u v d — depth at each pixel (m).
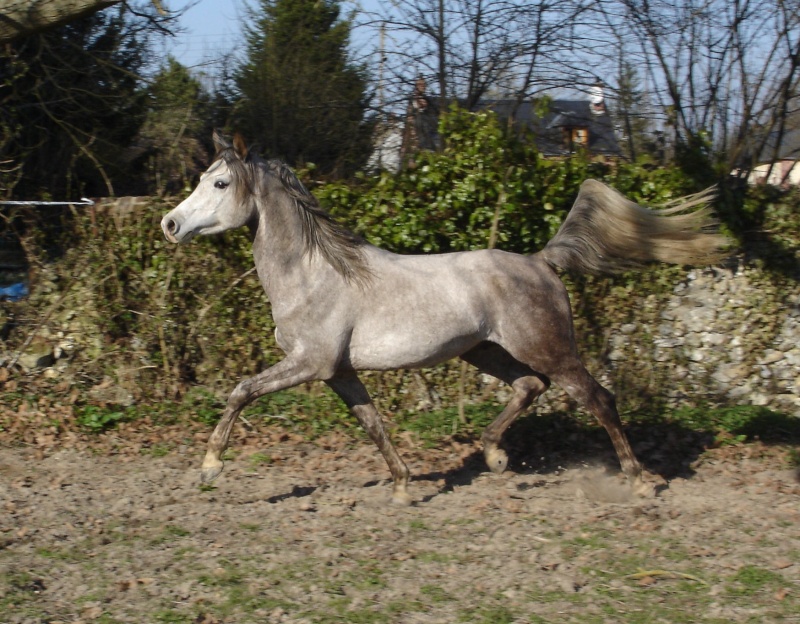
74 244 8.68
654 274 8.68
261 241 5.64
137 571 4.66
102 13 10.74
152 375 8.41
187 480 6.50
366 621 4.08
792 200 8.76
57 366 8.41
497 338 5.93
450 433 7.80
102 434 7.69
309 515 5.63
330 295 5.61
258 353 8.57
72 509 5.71
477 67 12.91
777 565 4.72
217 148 5.68
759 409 8.33
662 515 5.66
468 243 8.33
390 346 5.70
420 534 5.29
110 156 10.78
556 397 8.52
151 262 8.59
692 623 4.06
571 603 4.28
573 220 6.21
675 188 8.61
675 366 8.70
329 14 14.30
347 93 14.01
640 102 12.15
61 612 4.17
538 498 6.07
